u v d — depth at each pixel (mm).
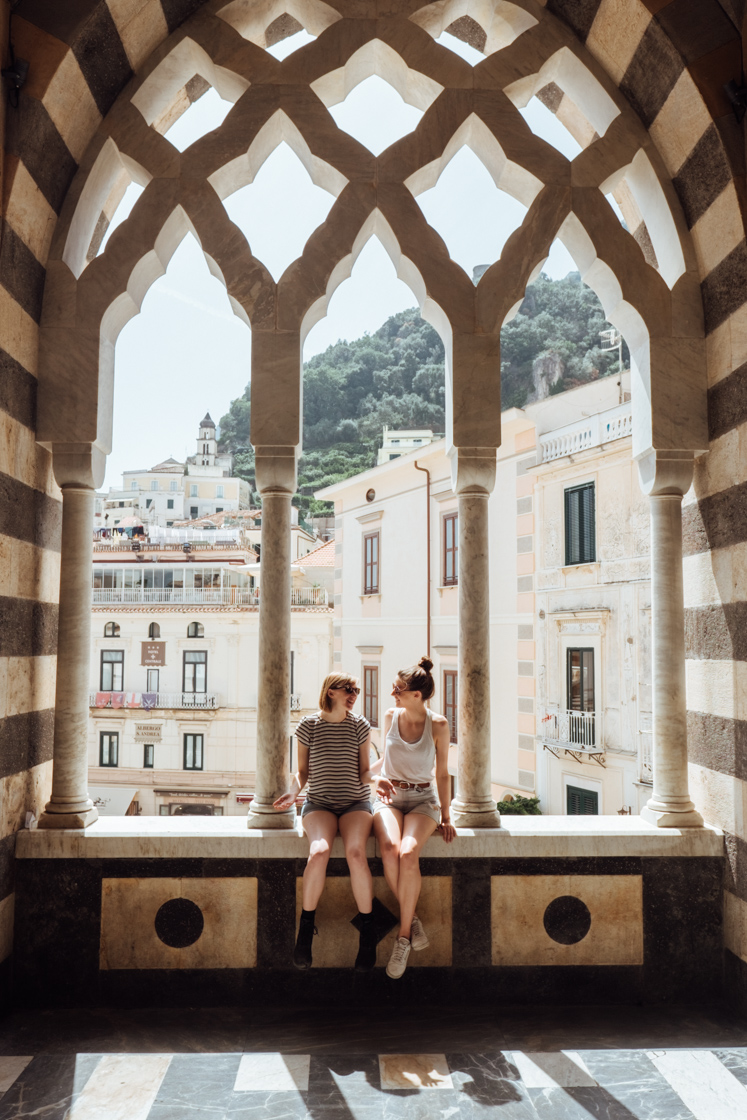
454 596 13875
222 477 69875
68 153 3785
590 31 3998
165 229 3893
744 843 3488
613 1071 2953
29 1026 3314
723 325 3732
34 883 3543
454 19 4254
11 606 3484
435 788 3652
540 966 3627
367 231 4082
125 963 3545
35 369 3725
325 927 3586
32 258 3648
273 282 3857
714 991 3648
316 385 70438
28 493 3674
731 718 3629
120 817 3889
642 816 3959
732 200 3582
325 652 18844
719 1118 2643
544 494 12344
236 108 3922
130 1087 2809
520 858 3656
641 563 10406
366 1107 2686
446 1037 3238
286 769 3791
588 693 11344
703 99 3592
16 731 3549
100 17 3531
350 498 17531
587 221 3945
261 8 4125
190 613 18391
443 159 4027
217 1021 3381
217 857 3584
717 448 3791
